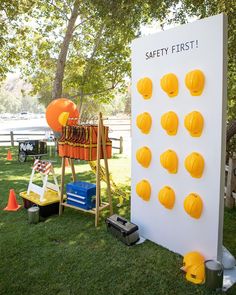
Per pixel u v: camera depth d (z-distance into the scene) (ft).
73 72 45.19
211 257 10.55
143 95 12.30
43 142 34.65
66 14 42.57
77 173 27.40
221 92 9.73
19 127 115.24
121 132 79.15
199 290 9.36
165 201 11.66
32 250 12.05
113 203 18.12
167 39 11.21
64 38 40.22
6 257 11.49
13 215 16.12
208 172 10.39
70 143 15.14
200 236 10.84
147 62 12.07
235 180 17.04
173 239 11.88
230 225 14.66
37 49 46.96
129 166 31.24
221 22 9.50
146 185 12.59
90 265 10.88
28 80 51.11
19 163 32.71
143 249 12.10
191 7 21.80
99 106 87.51
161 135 11.85
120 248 12.19
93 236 13.35
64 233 13.69
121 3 20.74
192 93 10.53
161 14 21.95
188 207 10.78
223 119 9.85
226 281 9.87
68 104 17.99
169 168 11.41
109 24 23.80
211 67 9.92
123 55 40.65
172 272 10.41
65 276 10.20
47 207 15.74
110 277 10.13
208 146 10.30
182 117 10.99
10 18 38.58
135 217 13.51
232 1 19.03
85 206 15.05
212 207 10.38
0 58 44.45
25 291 9.39
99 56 41.91
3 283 9.80
